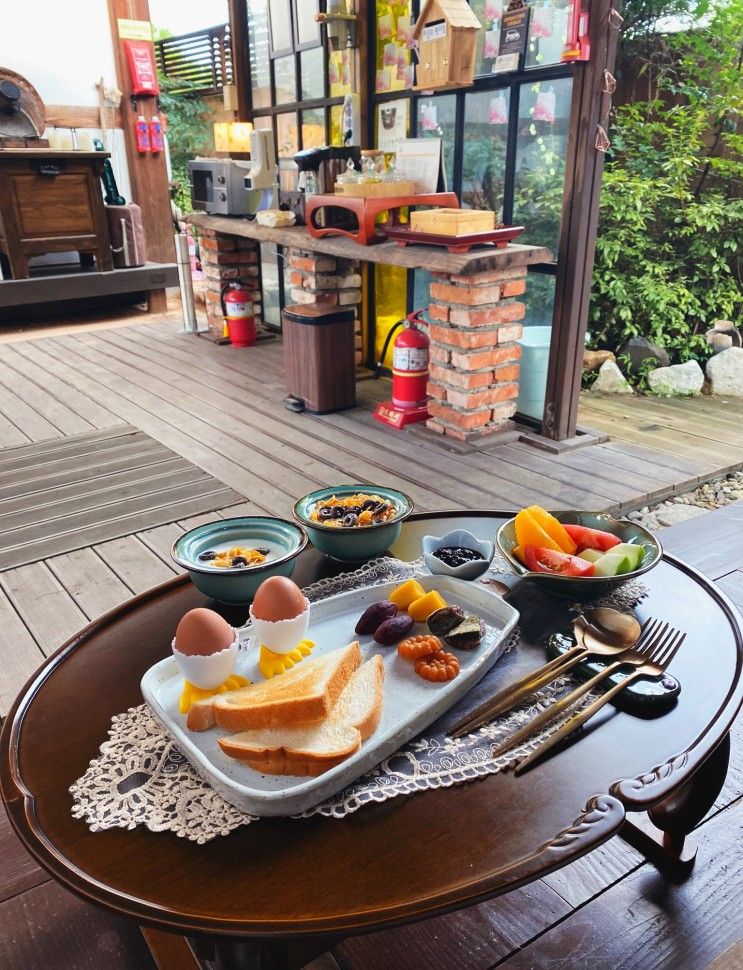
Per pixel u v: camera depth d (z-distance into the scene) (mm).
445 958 1238
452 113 3613
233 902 746
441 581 1252
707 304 4777
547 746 926
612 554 1210
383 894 750
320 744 873
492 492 2865
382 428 3621
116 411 3914
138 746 952
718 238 4629
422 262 3029
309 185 3770
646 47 4727
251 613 1045
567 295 3146
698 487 3035
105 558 2443
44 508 2811
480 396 3285
